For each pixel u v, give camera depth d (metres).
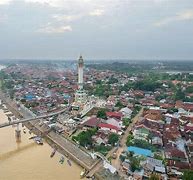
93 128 177.00
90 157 136.75
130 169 119.12
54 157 142.12
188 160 131.75
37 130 190.62
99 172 121.25
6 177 116.31
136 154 133.88
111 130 174.50
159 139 158.25
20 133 174.25
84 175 120.31
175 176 116.38
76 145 154.75
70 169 127.25
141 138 158.38
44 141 170.00
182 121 198.75
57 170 125.25
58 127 189.38
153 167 121.19
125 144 154.62
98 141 155.50
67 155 145.38
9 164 131.00
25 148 154.88
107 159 132.38
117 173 118.69
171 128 178.88
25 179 114.69
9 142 164.38
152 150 143.88
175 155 133.38
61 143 161.75
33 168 126.56
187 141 158.00
